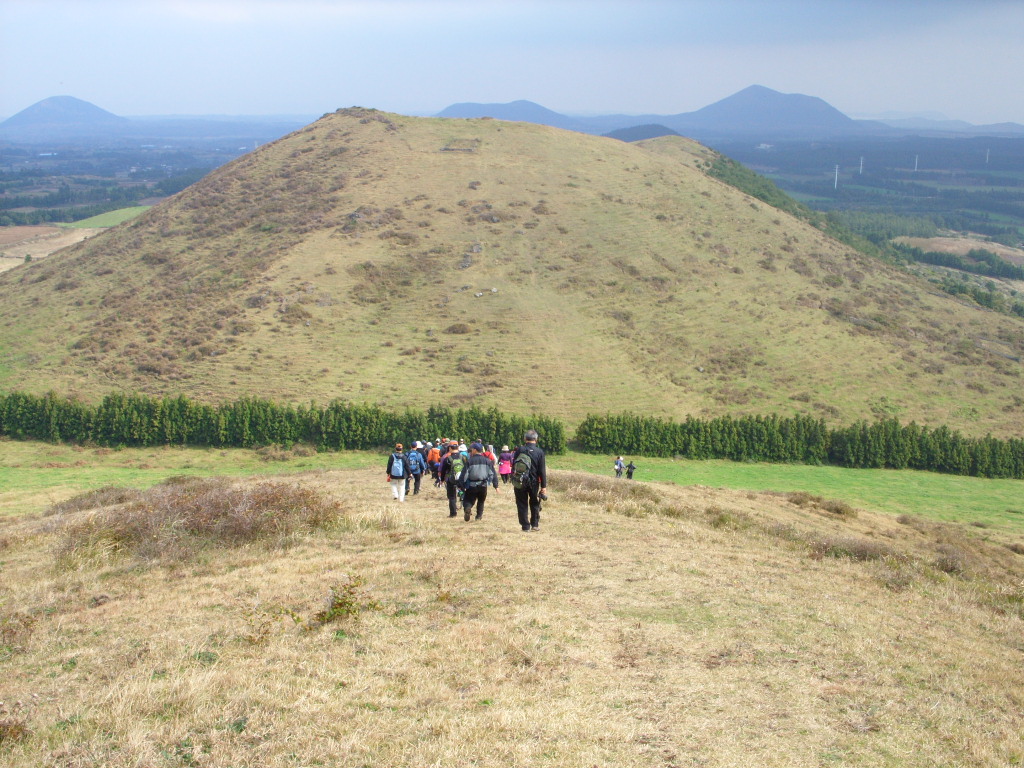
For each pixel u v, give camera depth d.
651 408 78.81
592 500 22.59
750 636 9.28
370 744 6.07
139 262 106.69
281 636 8.69
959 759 6.43
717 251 115.75
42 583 11.79
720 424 74.56
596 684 7.48
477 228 112.38
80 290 100.62
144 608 10.00
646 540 15.29
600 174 136.25
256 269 99.75
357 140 142.25
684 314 98.69
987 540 38.91
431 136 146.12
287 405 72.56
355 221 111.50
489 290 98.69
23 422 70.50
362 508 18.73
